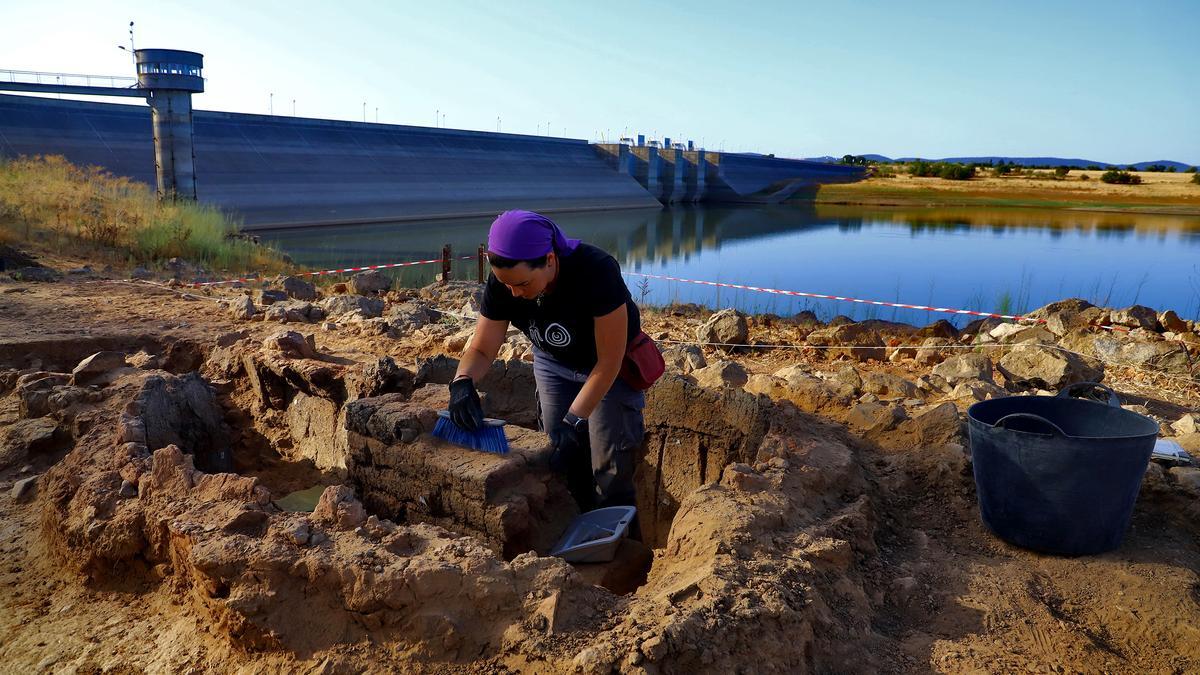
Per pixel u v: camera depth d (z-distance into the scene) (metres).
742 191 91.44
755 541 3.06
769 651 2.48
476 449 3.63
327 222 41.56
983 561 3.41
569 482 4.04
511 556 3.42
